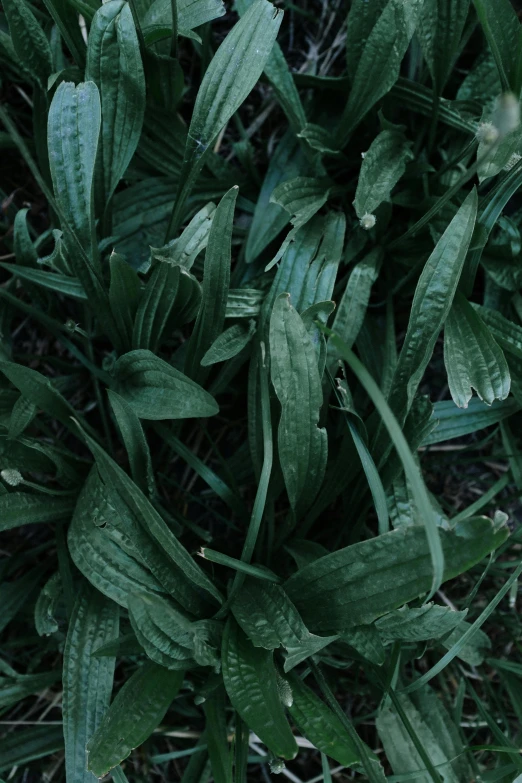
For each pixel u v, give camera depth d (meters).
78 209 0.59
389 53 0.60
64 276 0.63
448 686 0.68
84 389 0.69
